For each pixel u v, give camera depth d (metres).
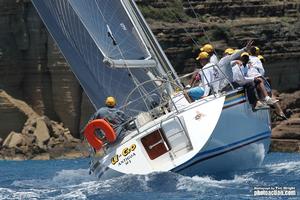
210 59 45.72
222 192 39.56
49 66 137.88
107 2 50.50
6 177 61.66
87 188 42.12
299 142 120.19
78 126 135.88
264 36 144.00
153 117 43.69
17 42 139.25
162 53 50.66
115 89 50.72
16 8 139.12
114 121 44.09
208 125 41.59
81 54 51.72
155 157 41.75
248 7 147.00
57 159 121.06
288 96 137.38
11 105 132.75
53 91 137.88
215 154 42.03
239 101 43.12
